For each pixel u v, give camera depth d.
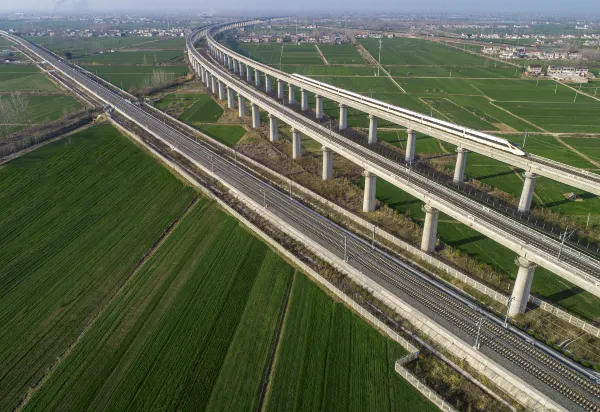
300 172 127.56
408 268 81.38
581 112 187.25
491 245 91.31
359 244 89.06
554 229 96.00
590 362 60.88
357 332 68.00
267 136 158.50
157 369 62.59
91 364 63.97
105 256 89.75
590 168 126.69
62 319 73.12
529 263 66.75
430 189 88.50
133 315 73.12
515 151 101.75
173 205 109.38
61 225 100.69
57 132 153.38
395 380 59.94
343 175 124.75
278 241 91.38
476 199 110.25
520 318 70.06
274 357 64.19
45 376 62.44
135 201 111.50
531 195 102.19
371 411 55.66
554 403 54.12
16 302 77.25
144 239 95.50
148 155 137.38
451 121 173.62
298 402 57.09
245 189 112.75
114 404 57.62
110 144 143.88
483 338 64.62
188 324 70.56
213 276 82.06
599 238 92.25
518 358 61.19
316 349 65.06
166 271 84.12
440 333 66.50
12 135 150.12
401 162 132.50
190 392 58.94
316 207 105.94
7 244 93.56
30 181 118.50
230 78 191.75
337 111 192.25
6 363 64.75
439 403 56.06
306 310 72.81
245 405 56.94
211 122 176.25
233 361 63.56
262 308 73.62
